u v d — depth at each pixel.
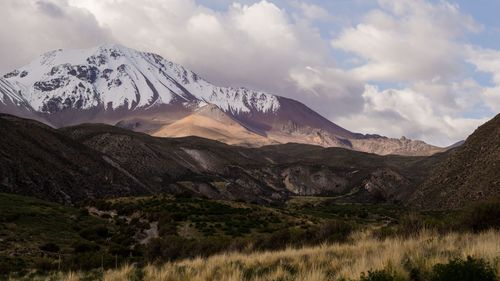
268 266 14.87
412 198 140.50
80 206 99.06
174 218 73.38
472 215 20.30
